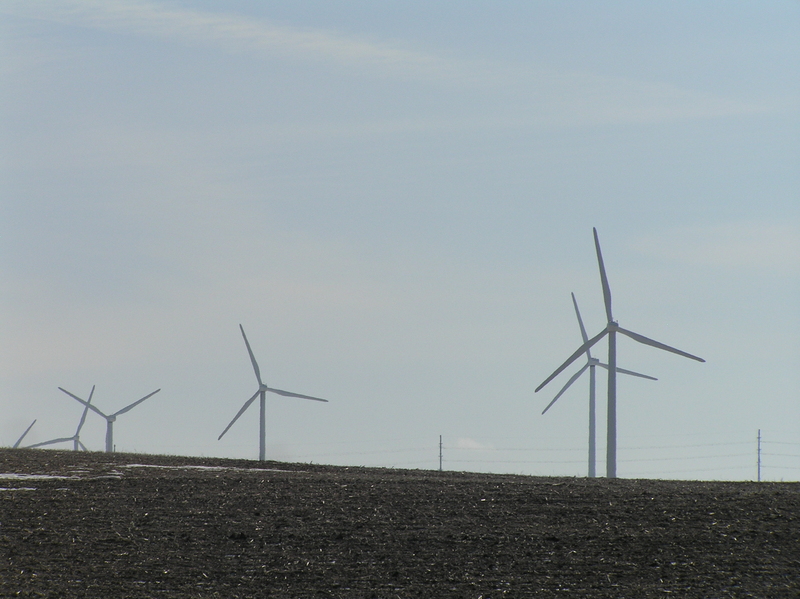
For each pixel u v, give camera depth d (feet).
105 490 425.28
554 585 289.12
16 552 330.13
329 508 383.04
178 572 309.01
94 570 311.47
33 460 550.36
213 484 440.04
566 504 382.63
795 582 286.05
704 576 292.81
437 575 300.81
